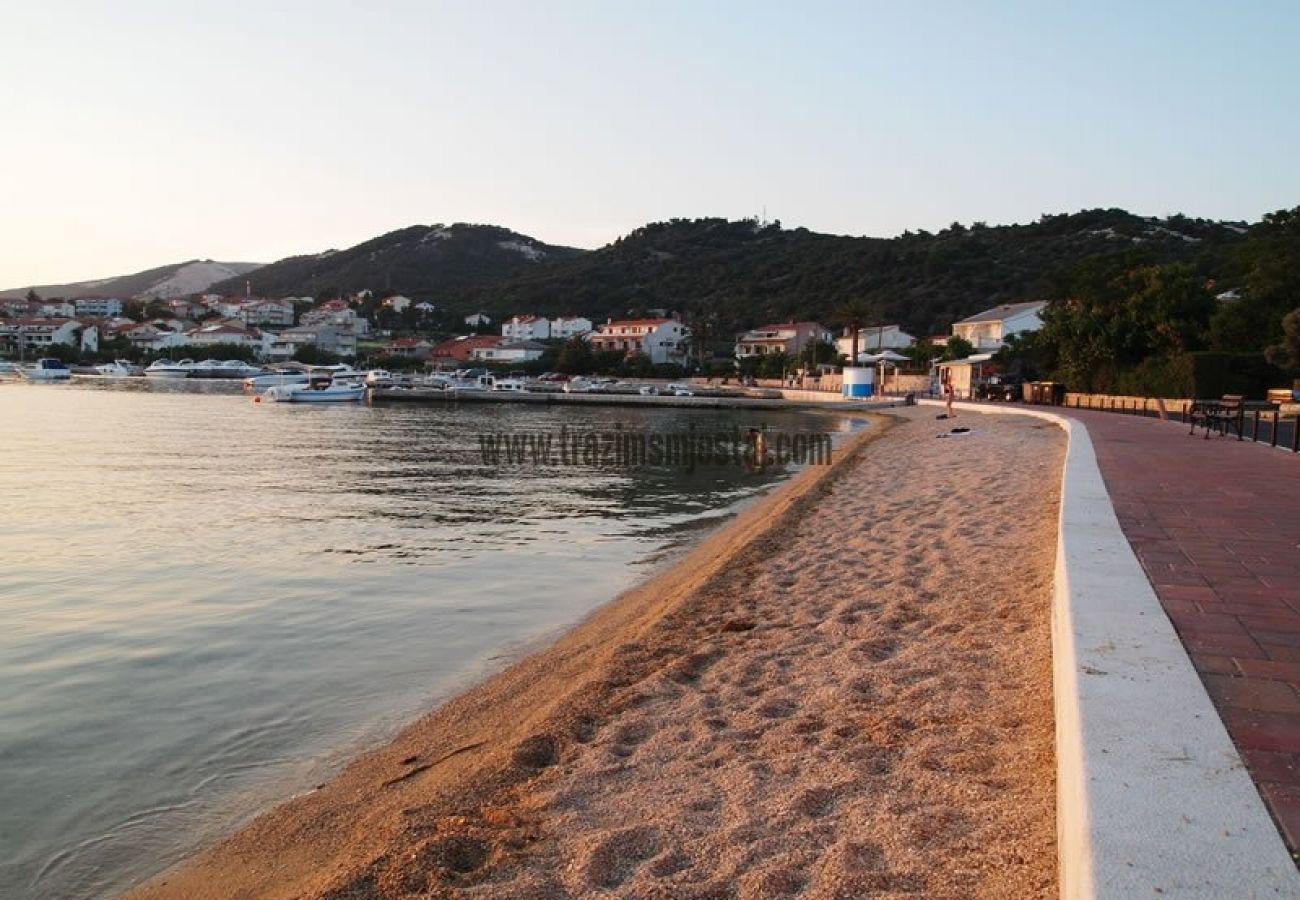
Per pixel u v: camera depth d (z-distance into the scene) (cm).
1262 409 2548
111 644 1011
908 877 364
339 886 438
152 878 528
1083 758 304
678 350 14400
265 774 670
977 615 799
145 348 15738
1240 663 424
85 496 2248
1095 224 14500
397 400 9019
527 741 612
